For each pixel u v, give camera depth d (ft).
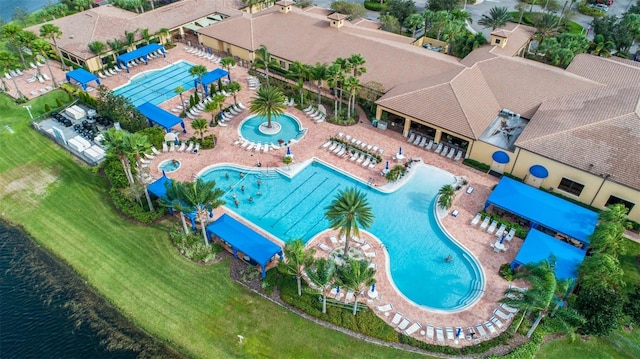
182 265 138.10
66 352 118.32
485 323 120.57
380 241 145.38
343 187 168.66
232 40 249.96
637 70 201.87
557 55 222.89
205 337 119.55
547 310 120.67
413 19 261.44
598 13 307.78
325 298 120.37
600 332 111.04
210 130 197.26
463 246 142.92
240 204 160.35
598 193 154.51
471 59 214.48
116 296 131.23
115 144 137.08
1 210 160.97
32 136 196.24
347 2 327.67
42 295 132.98
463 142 187.32
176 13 281.13
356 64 189.78
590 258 118.52
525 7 315.37
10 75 237.25
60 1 347.36
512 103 189.57
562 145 158.51
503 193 154.61
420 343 115.44
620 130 155.63
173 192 133.69
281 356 114.62
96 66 241.35
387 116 201.57
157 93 225.97
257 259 129.80
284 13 257.55
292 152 183.83
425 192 165.78
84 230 151.84
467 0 339.36
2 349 119.44
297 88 209.77
